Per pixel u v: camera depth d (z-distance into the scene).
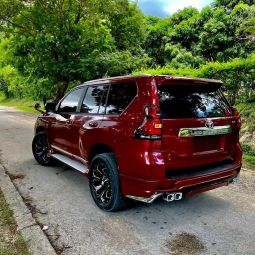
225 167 3.69
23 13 15.15
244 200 4.25
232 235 3.23
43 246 2.92
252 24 11.30
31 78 17.09
